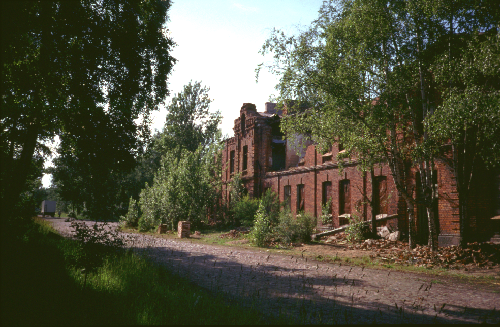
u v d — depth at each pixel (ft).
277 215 69.41
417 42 41.50
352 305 19.30
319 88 45.55
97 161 39.58
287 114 54.60
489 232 42.42
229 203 99.45
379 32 41.22
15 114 24.20
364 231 56.49
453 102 35.27
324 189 75.20
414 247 45.55
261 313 16.65
